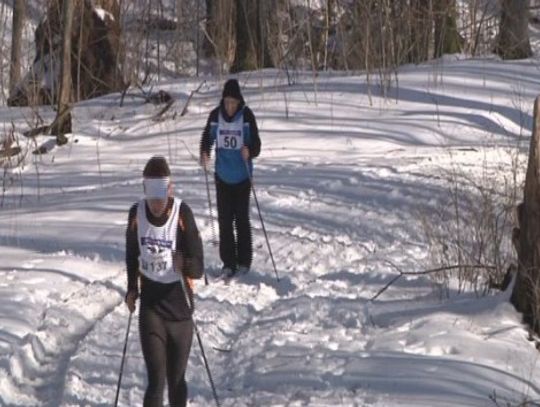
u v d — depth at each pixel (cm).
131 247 1595
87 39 4978
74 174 3669
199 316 2161
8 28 6931
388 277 2325
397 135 3984
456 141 3903
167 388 1764
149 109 4556
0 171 3809
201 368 1869
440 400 1590
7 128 4362
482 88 4475
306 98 4447
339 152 3800
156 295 1587
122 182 3475
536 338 1884
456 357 1773
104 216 2958
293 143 3925
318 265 2503
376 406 1591
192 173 3506
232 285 2397
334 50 5562
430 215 2745
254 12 5384
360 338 1945
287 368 1791
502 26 5491
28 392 1808
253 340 1977
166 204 1575
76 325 2130
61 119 4203
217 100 4616
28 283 2341
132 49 5547
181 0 6550
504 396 1596
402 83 4572
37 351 1970
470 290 2172
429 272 2161
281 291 2345
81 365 1892
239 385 1775
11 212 3094
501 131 4009
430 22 5312
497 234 2316
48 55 4928
